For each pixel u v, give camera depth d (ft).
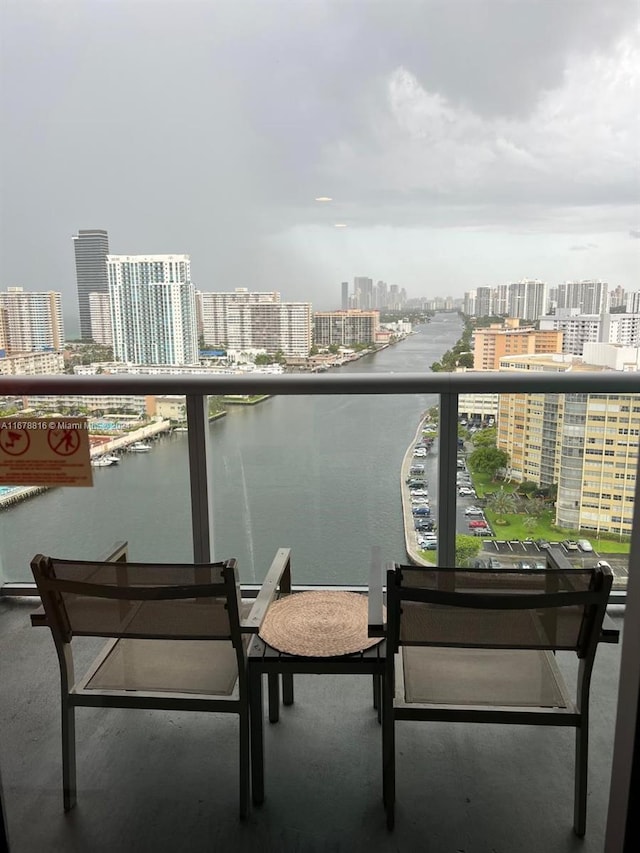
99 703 6.37
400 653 6.45
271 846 6.08
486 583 5.51
